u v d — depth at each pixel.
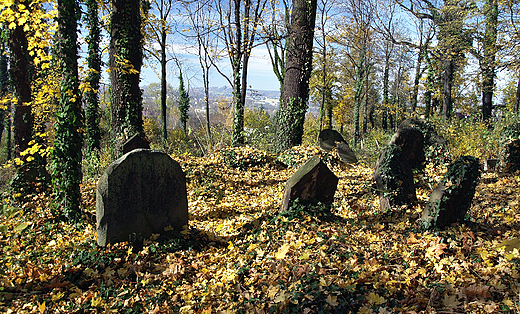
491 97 22.92
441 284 3.64
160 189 5.85
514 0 17.39
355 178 10.64
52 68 9.16
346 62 33.53
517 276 3.49
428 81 26.83
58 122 6.95
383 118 46.31
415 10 25.08
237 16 17.06
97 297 4.38
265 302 3.79
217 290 4.25
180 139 27.59
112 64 11.70
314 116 41.28
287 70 14.95
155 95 53.66
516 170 9.80
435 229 5.04
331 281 3.84
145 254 5.32
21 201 8.21
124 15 11.25
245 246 5.48
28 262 5.29
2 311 4.10
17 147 9.30
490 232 4.94
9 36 9.28
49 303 4.30
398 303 3.39
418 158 8.56
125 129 11.80
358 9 24.41
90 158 14.88
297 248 4.95
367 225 5.95
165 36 24.14
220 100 20.88
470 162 5.11
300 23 14.44
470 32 21.58
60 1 6.62
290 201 6.10
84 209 7.55
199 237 6.02
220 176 11.17
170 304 4.19
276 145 15.45
